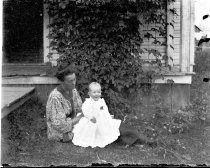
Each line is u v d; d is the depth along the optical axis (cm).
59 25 652
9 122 550
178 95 689
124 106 657
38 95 682
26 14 820
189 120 628
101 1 613
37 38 827
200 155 478
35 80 678
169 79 678
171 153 477
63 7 617
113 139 493
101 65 646
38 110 641
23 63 827
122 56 652
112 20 636
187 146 512
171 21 734
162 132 569
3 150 455
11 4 814
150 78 665
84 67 646
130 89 667
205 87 898
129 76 653
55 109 497
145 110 671
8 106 517
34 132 534
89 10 636
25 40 825
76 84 642
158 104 674
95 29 645
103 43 648
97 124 498
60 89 510
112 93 650
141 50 663
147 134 550
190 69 722
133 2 631
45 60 748
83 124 502
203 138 550
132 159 451
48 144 493
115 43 651
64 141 501
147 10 655
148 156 464
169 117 636
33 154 457
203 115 653
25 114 601
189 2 701
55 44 656
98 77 646
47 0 648
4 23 814
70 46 652
